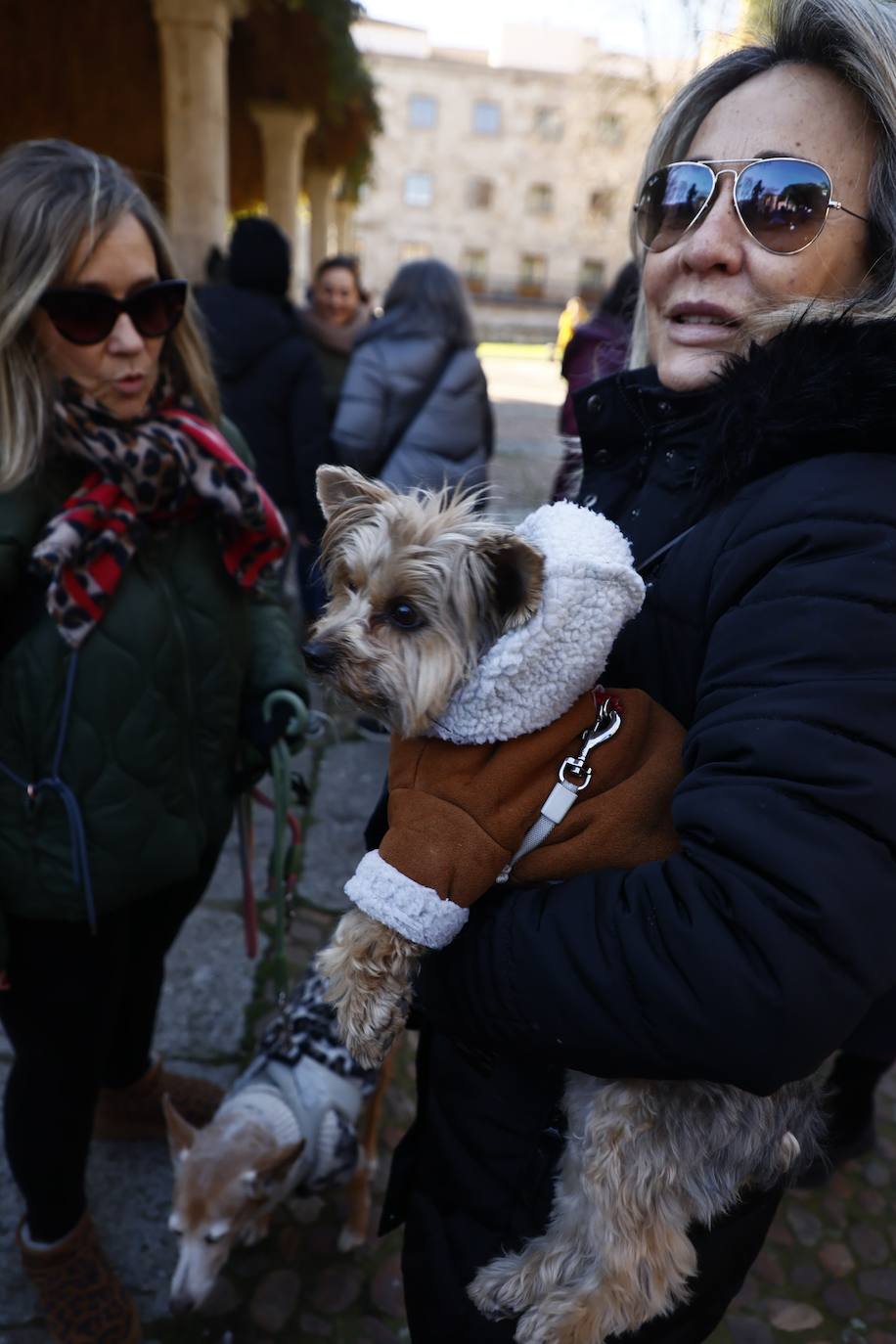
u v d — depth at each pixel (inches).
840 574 33.4
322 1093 81.2
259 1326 78.8
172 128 270.4
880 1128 105.2
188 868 68.0
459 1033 40.7
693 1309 46.7
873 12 41.4
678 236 46.6
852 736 31.7
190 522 66.4
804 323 39.5
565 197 1707.7
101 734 60.0
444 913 37.7
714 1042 31.8
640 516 45.8
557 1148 45.1
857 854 30.9
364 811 154.1
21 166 58.9
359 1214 85.4
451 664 42.4
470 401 168.4
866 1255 90.3
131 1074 88.7
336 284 208.8
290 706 76.1
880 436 35.3
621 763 39.9
